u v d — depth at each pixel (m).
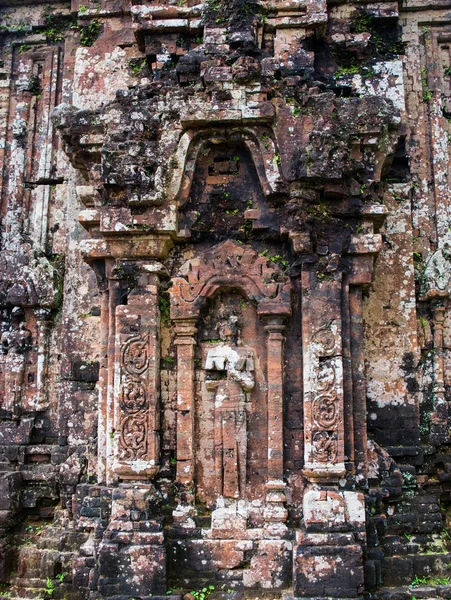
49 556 8.61
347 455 7.69
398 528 8.21
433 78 10.07
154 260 8.22
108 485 8.10
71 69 10.68
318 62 9.40
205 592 7.53
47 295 9.92
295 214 7.93
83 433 9.40
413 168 9.75
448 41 10.27
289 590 7.45
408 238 9.27
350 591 7.21
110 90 9.81
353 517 7.49
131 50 9.92
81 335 9.67
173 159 8.15
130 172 7.97
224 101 8.12
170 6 9.27
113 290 8.36
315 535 7.36
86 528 8.65
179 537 7.76
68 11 10.92
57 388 9.94
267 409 8.02
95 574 7.80
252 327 8.30
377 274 9.20
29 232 10.45
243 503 7.83
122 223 8.08
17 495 9.32
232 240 8.34
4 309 10.14
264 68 8.30
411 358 8.98
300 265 8.09
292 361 8.12
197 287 8.20
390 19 9.60
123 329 8.07
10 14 11.05
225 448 7.96
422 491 8.66
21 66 10.95
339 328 7.82
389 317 9.09
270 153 8.13
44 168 10.57
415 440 8.79
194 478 8.02
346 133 7.96
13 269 10.05
